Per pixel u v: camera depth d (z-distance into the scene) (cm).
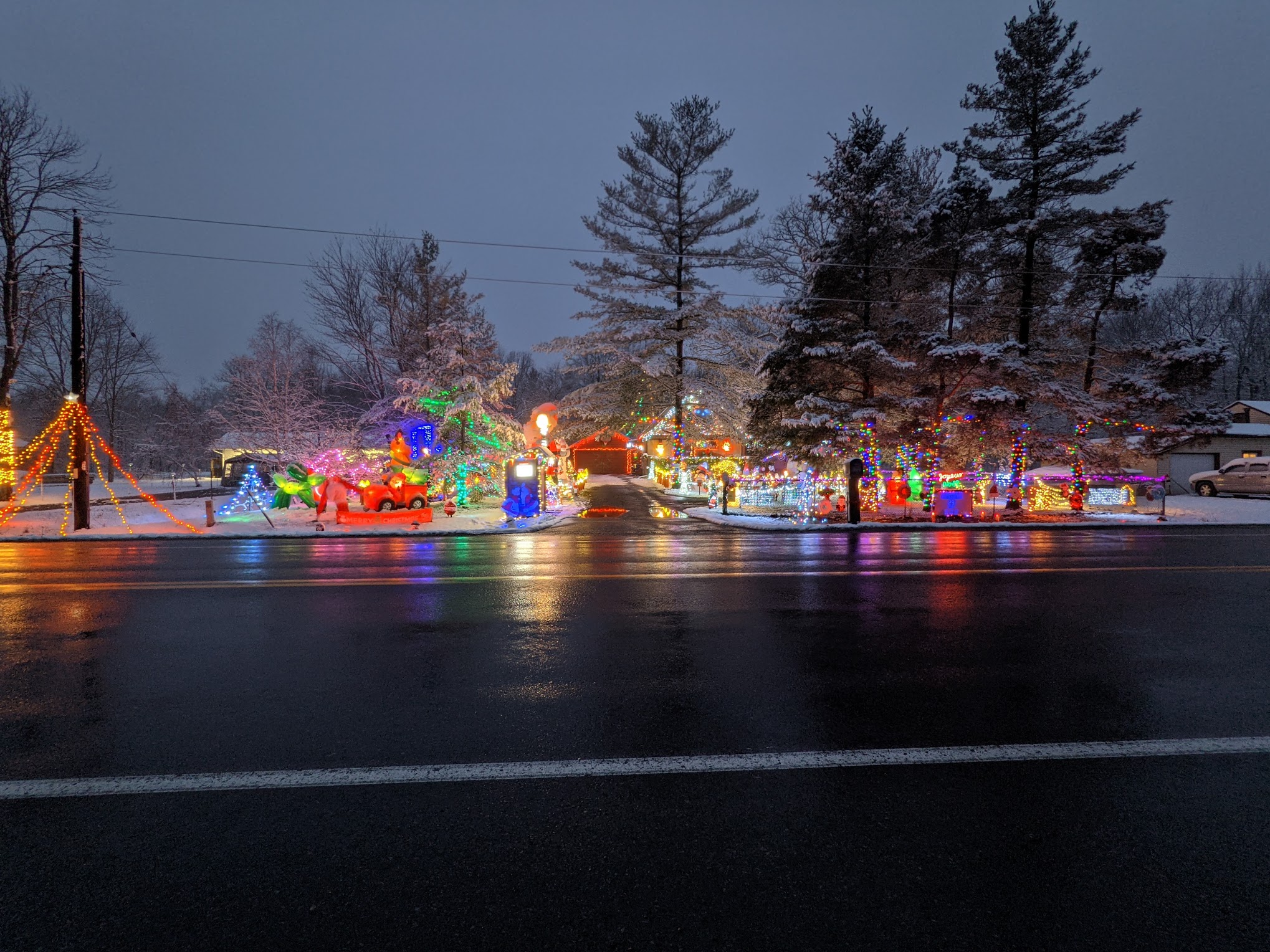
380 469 2283
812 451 1991
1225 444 3081
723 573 1020
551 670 541
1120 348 2150
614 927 240
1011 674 532
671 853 287
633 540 1484
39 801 331
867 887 263
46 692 491
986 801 332
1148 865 278
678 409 3197
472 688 498
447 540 1503
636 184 3123
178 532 1587
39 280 2267
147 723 432
